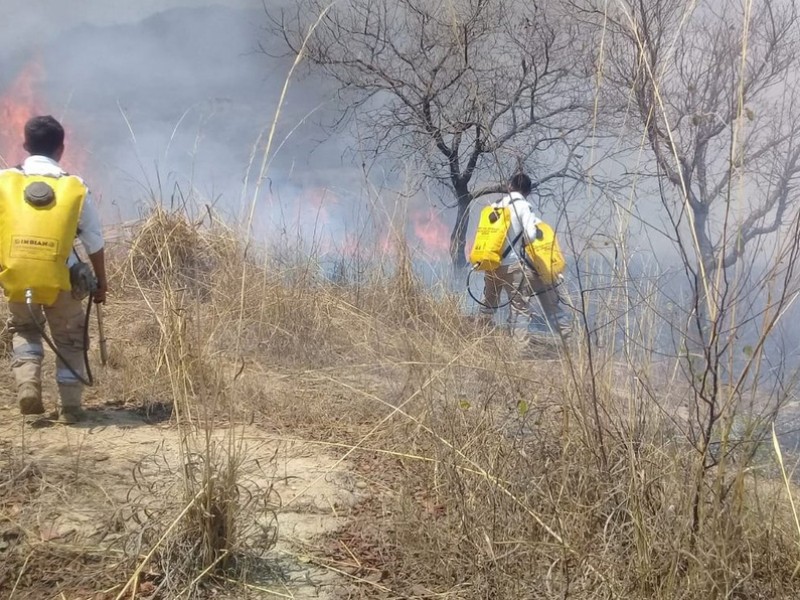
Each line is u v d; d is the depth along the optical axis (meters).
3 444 4.56
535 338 5.99
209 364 5.11
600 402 4.04
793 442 3.99
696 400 3.53
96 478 4.15
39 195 4.81
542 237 6.80
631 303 4.06
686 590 3.19
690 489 3.44
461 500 3.76
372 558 3.77
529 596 3.33
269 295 6.91
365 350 6.27
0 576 3.38
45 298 4.80
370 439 5.01
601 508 3.62
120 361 6.02
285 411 5.33
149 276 7.73
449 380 5.04
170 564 3.46
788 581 3.45
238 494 3.63
